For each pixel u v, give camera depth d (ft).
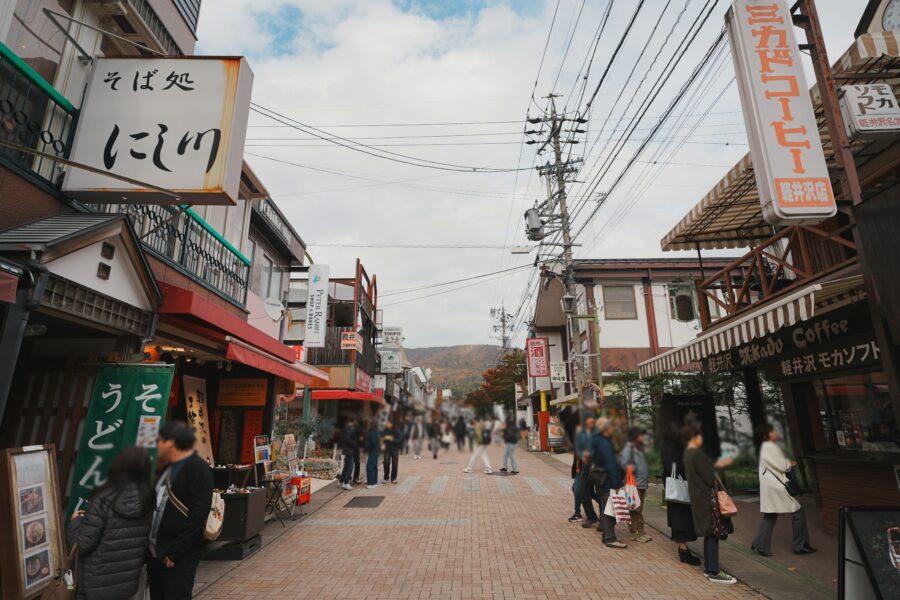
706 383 35.55
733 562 18.56
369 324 86.38
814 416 26.66
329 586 16.24
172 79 18.26
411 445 73.77
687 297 63.98
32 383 15.42
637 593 15.57
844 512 12.42
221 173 17.21
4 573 10.74
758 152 15.72
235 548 19.15
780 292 22.65
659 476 32.01
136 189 16.85
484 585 16.34
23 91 15.51
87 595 9.68
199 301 18.11
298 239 52.60
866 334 20.53
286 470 28.76
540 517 26.89
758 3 16.43
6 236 13.07
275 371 24.52
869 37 14.43
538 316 87.92
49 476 12.33
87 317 14.56
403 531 23.76
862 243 13.03
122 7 20.59
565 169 52.65
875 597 11.50
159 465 11.66
